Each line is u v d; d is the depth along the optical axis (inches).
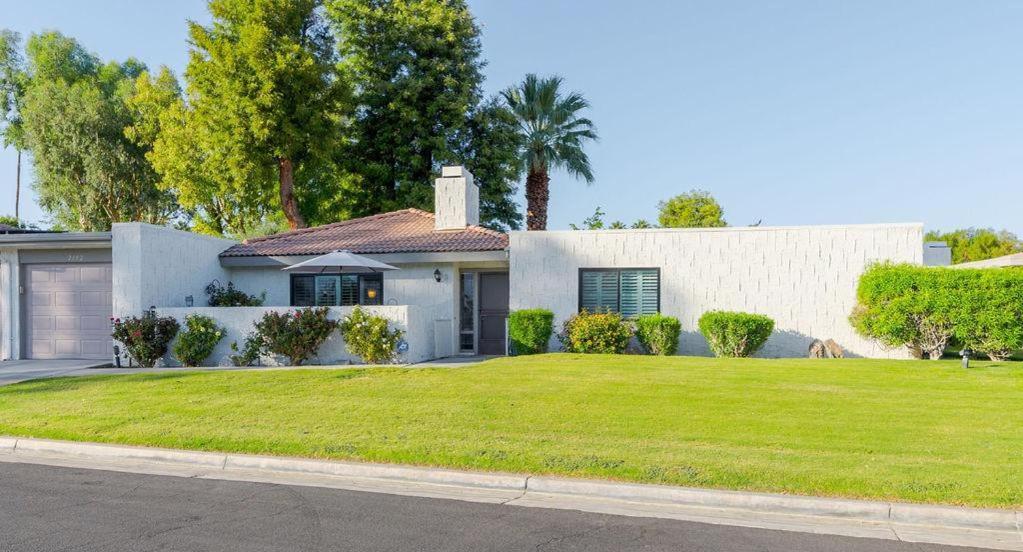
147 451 317.7
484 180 1253.1
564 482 260.2
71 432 345.1
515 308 684.1
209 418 367.6
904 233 611.8
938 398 390.6
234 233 1507.1
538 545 203.9
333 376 491.8
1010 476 248.7
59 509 240.7
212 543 205.3
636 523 224.8
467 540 208.2
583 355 590.6
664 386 428.5
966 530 217.6
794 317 633.0
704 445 298.4
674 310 657.6
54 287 668.7
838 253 625.6
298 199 1375.5
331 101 1189.7
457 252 685.9
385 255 695.1
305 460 295.6
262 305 729.0
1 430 354.0
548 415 358.9
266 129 1101.1
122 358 611.5
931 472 254.1
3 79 1727.4
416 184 1207.6
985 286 549.3
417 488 269.0
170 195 1636.3
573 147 1194.0
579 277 676.1
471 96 1280.8
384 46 1259.2
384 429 336.8
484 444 305.3
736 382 441.1
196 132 1214.9
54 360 653.3
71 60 1747.0
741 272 644.7
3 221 1620.3
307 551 198.7
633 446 298.2
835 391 410.9
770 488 245.1
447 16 1249.4
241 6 1152.2
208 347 610.2
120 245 613.0
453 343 707.4
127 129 1440.7
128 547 201.8
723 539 209.2
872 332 589.3
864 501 231.0
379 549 200.5
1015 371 479.8
